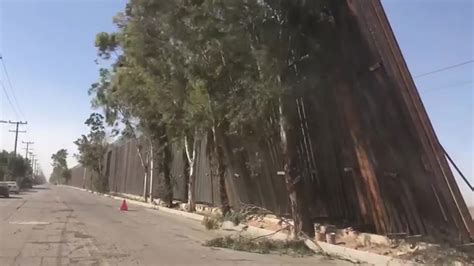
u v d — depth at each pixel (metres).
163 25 21.91
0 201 40.94
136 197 62.69
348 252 15.34
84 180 133.88
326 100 19.11
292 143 19.11
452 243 14.70
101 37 35.69
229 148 27.58
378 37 16.19
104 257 12.84
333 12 17.88
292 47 17.98
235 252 15.13
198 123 25.89
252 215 25.22
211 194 34.81
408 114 15.84
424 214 16.12
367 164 17.64
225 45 18.83
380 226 17.69
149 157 52.34
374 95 16.94
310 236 18.42
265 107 18.78
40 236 17.03
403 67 15.96
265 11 17.44
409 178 16.31
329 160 19.97
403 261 13.69
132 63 29.16
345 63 17.83
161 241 17.19
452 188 15.40
